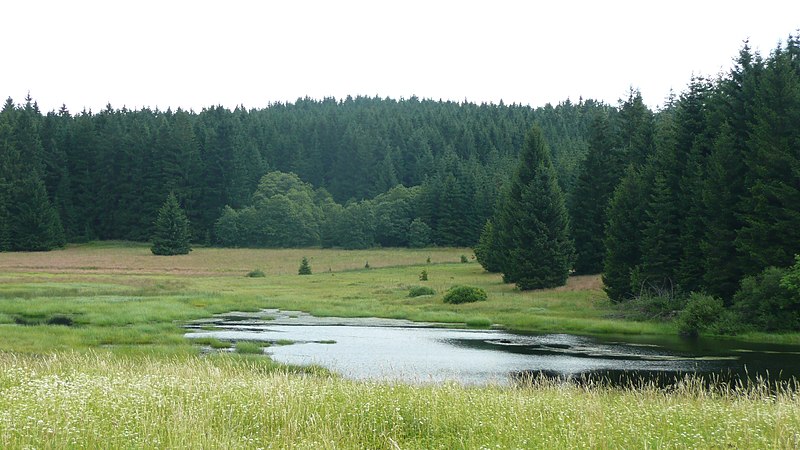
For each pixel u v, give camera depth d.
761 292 39.53
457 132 198.12
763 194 42.66
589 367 28.03
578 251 75.88
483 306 54.88
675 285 50.97
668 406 13.40
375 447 10.08
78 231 140.62
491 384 17.84
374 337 38.16
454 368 27.42
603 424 10.96
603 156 75.94
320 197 169.25
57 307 46.66
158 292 64.12
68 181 140.25
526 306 54.41
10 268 94.75
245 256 124.38
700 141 52.31
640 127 74.50
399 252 131.88
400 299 62.47
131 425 10.16
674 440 10.17
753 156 44.94
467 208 139.88
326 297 64.31
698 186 48.66
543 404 13.14
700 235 48.81
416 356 30.88
